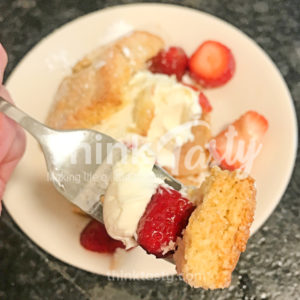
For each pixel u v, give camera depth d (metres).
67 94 0.21
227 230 0.13
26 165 0.19
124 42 0.21
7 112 0.16
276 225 0.20
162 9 0.22
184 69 0.22
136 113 0.20
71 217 0.19
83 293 0.19
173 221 0.14
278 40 0.23
